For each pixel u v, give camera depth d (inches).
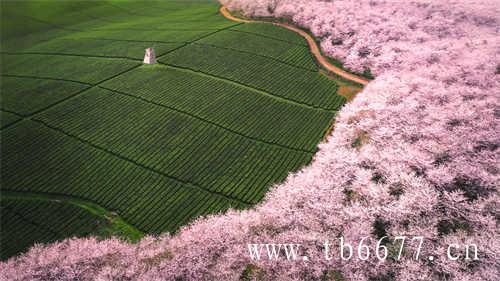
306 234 1371.8
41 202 1717.5
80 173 1860.2
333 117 2247.8
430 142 1733.5
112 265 1387.8
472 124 1867.6
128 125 2178.9
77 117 2255.2
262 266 1300.4
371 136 1843.0
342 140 1871.3
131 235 1555.1
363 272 1258.6
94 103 2380.7
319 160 1750.7
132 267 1355.8
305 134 2106.3
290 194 1565.0
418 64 2618.1
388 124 1907.0
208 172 1852.9
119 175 1845.5
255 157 1945.1
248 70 2741.1
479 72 2354.8
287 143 2038.6
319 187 1568.7
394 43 2913.4
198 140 2063.2
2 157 1958.7
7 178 1834.4
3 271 1403.8
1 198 1739.7
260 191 1739.7
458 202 1462.8
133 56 2965.1
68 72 2797.7
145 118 2234.3
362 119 1973.4
